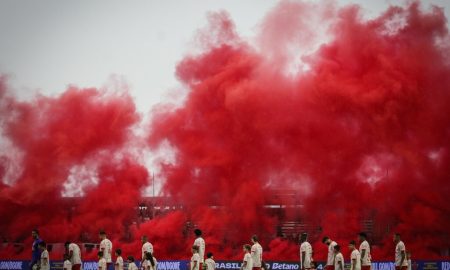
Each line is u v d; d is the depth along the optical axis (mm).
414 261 39031
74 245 33906
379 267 39188
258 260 32500
